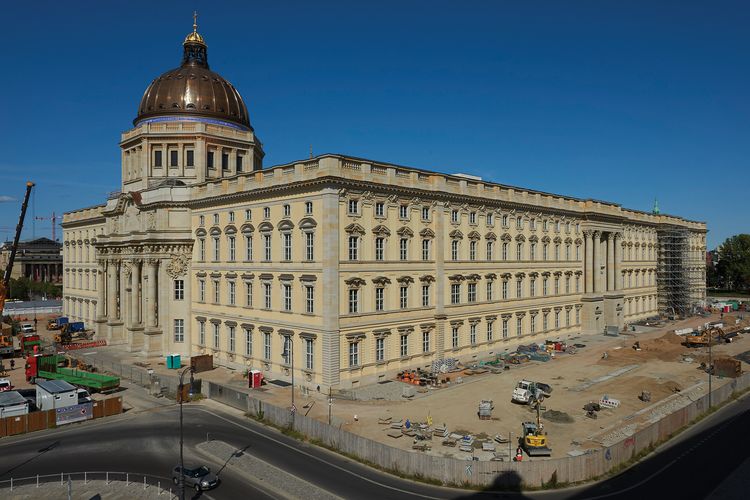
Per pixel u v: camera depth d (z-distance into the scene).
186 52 92.50
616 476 34.75
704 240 142.50
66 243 111.94
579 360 69.88
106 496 32.19
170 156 82.88
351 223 54.38
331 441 39.28
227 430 43.72
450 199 65.38
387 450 35.31
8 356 77.12
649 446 39.56
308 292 55.12
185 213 72.12
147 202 75.81
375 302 56.78
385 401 50.34
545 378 59.78
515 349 75.31
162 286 71.56
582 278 91.38
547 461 33.12
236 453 38.38
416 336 60.97
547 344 76.88
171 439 41.75
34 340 81.81
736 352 75.69
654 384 56.97
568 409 48.06
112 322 80.75
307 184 53.91
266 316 59.94
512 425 43.41
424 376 57.59
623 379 59.44
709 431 43.78
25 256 194.38
